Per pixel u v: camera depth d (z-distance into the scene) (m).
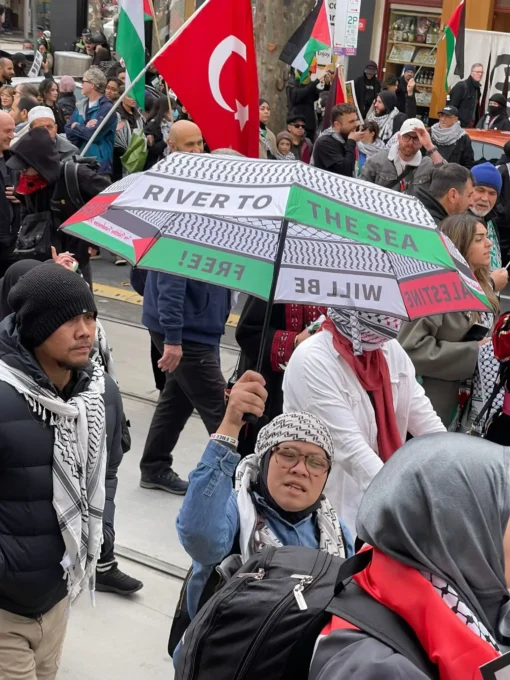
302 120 12.01
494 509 1.59
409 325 4.19
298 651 1.79
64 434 2.81
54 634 3.01
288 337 4.25
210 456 2.38
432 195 5.47
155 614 4.28
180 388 5.27
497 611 1.63
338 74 11.70
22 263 3.93
